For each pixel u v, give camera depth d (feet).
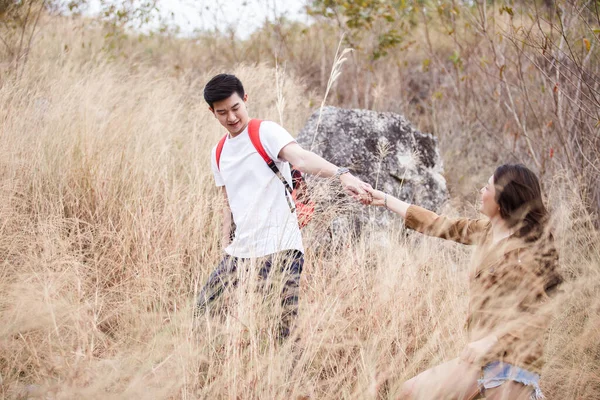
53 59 21.80
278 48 28.63
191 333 9.68
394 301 10.93
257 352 9.57
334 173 10.34
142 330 10.02
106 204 13.79
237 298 10.11
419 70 28.71
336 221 14.14
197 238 12.89
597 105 14.60
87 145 14.85
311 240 12.95
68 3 23.70
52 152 14.93
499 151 21.50
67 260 10.91
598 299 11.01
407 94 26.96
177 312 10.49
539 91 19.57
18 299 9.55
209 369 9.37
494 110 23.09
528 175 8.78
